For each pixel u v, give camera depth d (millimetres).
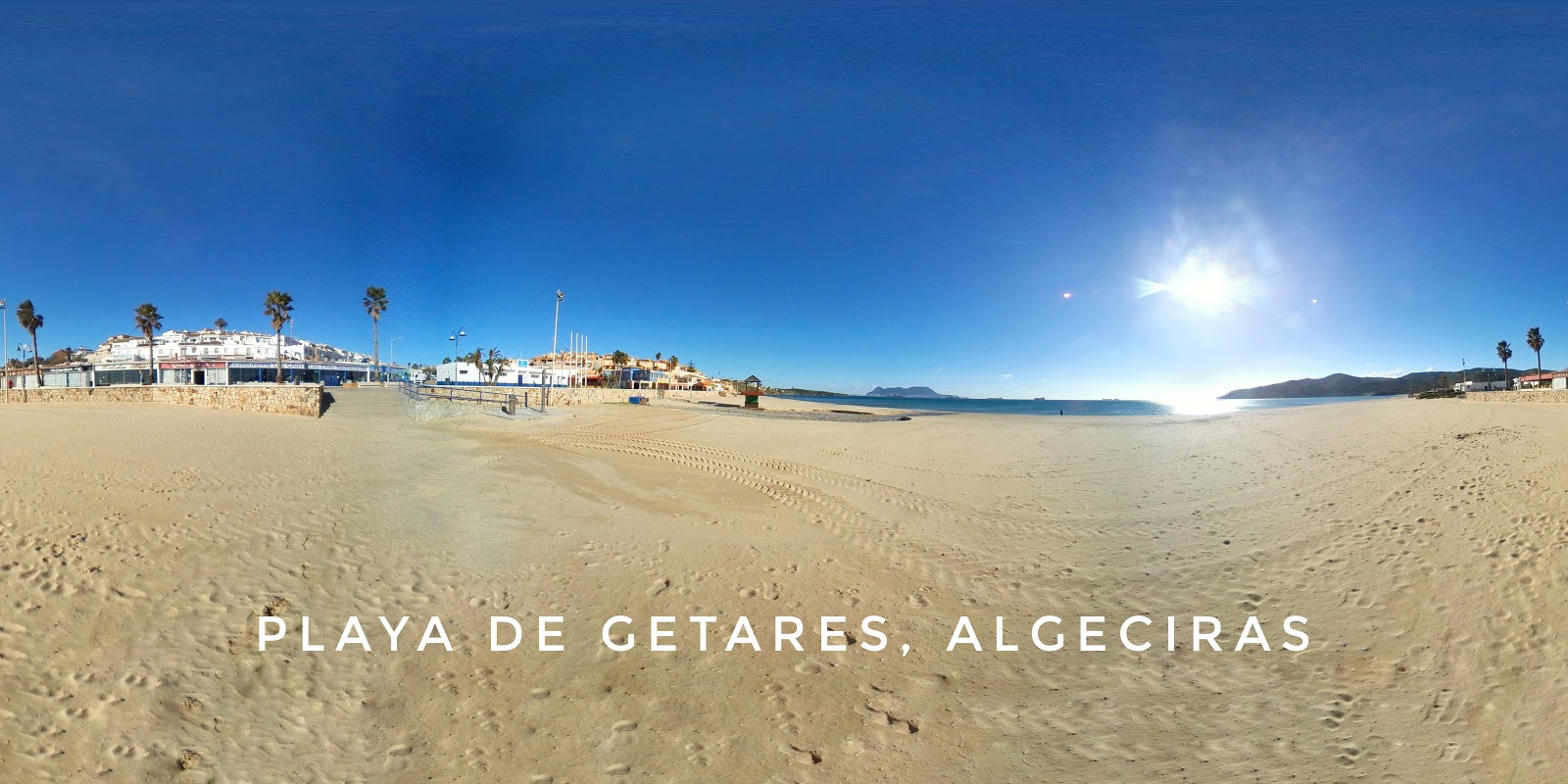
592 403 45125
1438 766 4176
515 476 12258
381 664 5453
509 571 7441
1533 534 6648
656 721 4793
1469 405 18984
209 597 6258
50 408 24547
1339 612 6141
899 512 10344
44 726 4387
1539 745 4191
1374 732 4559
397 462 13125
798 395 187625
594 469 13406
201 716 4668
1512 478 8453
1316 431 14836
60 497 8422
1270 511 9125
